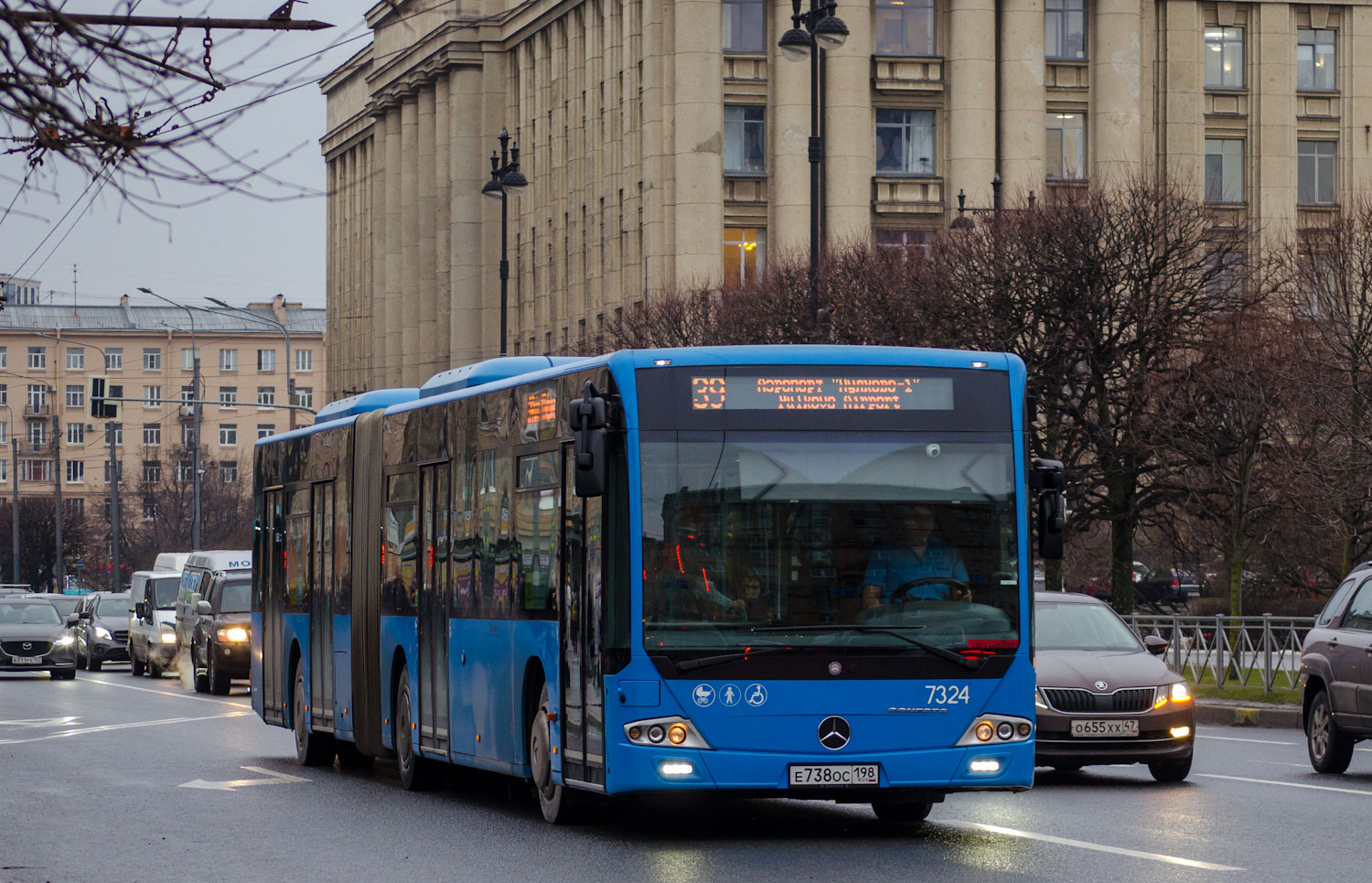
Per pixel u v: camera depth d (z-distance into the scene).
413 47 91.44
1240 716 29.55
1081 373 42.09
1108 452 41.06
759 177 71.25
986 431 14.67
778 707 14.01
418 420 19.50
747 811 17.33
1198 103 75.00
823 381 14.52
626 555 14.12
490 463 17.20
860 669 14.11
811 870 13.04
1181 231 42.81
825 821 16.34
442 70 93.88
